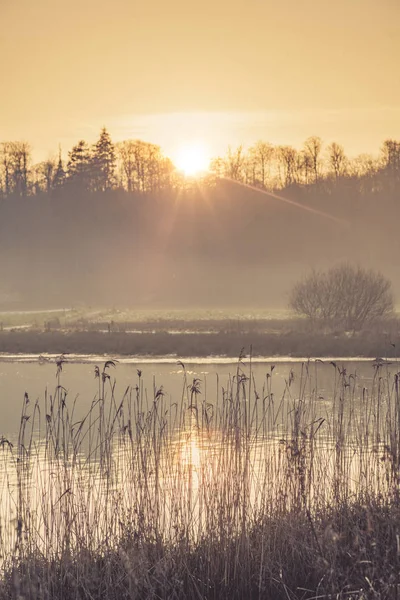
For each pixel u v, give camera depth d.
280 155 154.62
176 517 14.05
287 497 14.33
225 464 14.60
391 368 45.22
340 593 11.58
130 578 12.41
